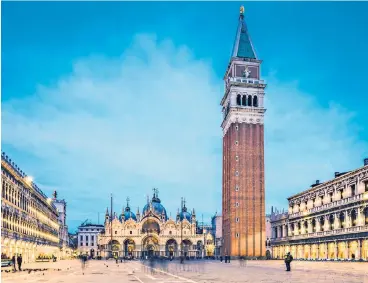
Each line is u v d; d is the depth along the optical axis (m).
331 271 63.09
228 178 172.12
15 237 101.94
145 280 45.25
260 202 165.38
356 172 105.25
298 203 142.12
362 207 100.12
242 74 178.12
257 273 59.50
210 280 44.94
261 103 175.75
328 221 117.25
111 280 45.38
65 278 48.44
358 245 99.69
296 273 58.84
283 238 149.00
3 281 43.19
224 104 190.50
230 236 163.00
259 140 170.62
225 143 183.75
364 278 47.16
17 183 106.62
